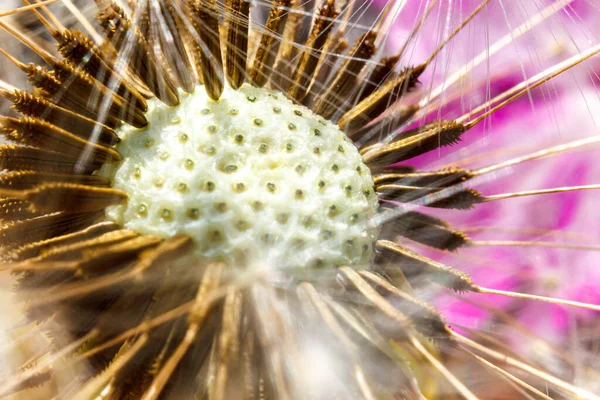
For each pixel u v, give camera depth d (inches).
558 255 2.1
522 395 1.8
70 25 1.8
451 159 1.9
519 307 2.0
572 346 1.9
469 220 2.1
